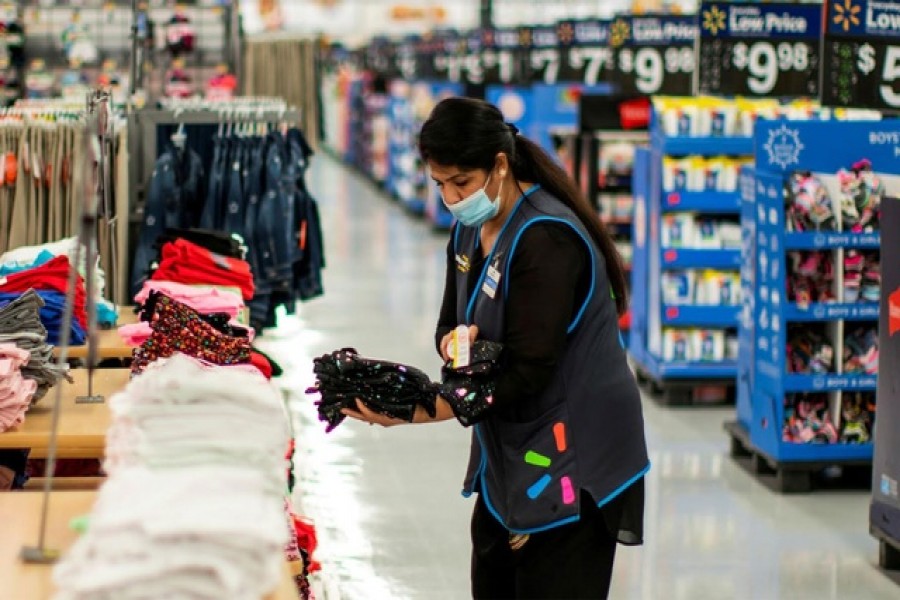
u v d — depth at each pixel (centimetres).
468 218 344
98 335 527
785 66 928
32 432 381
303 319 1198
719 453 800
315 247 778
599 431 350
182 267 579
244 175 738
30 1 1151
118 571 236
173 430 294
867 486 734
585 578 353
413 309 1260
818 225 709
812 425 718
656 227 923
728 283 916
